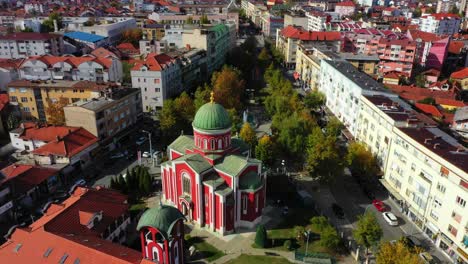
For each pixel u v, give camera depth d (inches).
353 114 4845.0
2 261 2429.9
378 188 3969.0
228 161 3211.1
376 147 4119.1
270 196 3730.3
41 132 4434.1
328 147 3764.8
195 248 2999.5
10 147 4557.1
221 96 5477.4
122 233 3085.6
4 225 3255.4
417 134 3486.7
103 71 6269.7
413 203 3400.6
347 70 5497.1
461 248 2866.6
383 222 3417.8
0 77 6112.2
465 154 3088.1
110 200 3085.6
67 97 5260.8
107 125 4594.0
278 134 4478.3
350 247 3029.0
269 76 7175.2
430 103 5698.8
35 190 3599.9
